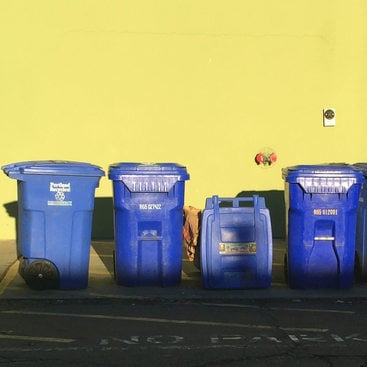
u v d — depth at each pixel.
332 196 7.52
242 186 11.37
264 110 11.36
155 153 11.20
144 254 7.61
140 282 7.64
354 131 11.52
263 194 11.41
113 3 11.02
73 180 7.39
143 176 7.47
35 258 7.39
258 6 11.27
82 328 6.19
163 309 6.88
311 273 7.61
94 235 11.28
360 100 11.49
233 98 11.29
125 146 11.16
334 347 5.68
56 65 10.99
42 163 7.52
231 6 11.21
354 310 6.89
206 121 11.27
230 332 6.10
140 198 7.54
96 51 11.02
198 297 7.30
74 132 11.08
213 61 11.22
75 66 11.02
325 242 7.60
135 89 11.12
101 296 7.28
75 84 11.03
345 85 11.47
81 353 5.49
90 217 7.53
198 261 8.16
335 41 11.41
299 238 7.58
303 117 11.44
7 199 11.02
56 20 10.95
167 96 11.18
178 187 7.59
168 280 7.66
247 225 7.57
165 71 11.15
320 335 6.02
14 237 11.06
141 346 5.68
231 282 7.56
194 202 11.30
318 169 7.48
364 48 11.45
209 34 11.19
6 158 11.00
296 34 11.35
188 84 11.20
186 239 8.29
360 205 8.04
